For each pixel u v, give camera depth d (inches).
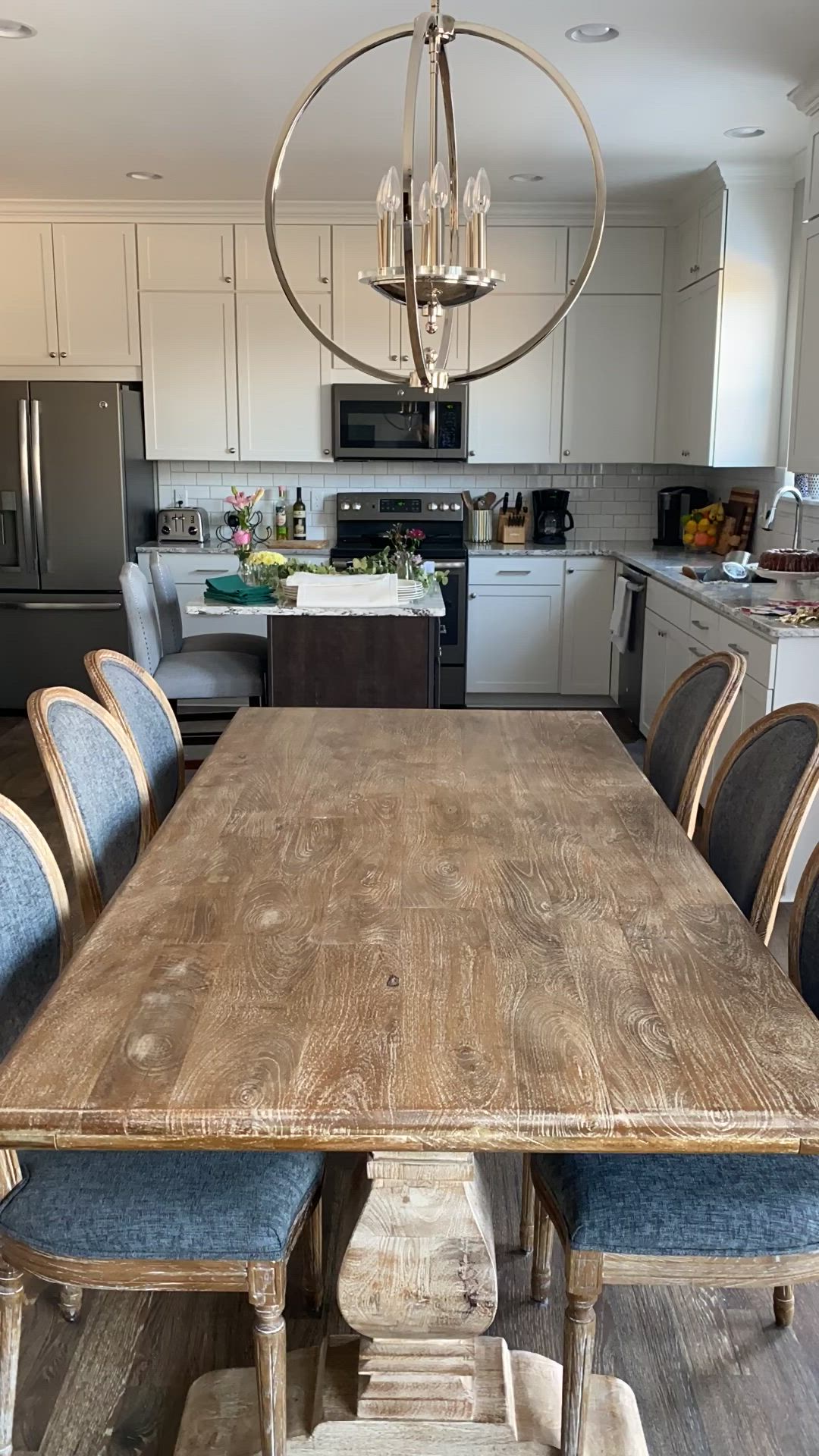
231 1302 81.4
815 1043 53.8
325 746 106.8
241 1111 48.2
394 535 198.4
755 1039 54.1
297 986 59.0
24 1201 60.1
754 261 205.9
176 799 111.5
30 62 150.1
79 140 189.5
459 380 76.3
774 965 61.8
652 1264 59.1
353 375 247.6
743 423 211.6
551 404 249.9
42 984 68.9
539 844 80.2
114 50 145.6
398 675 172.7
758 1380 74.3
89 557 242.1
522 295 245.0
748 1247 58.3
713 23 135.6
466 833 82.6
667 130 181.3
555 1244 88.0
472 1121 47.9
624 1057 52.3
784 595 172.4
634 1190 60.2
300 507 260.4
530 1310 80.2
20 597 243.6
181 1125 47.8
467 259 73.7
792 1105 48.8
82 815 83.1
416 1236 58.8
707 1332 78.7
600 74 153.3
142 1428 70.2
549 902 69.9
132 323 245.6
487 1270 59.1
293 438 251.1
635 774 98.1
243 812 86.9
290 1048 53.0
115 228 241.4
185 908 68.7
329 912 68.2
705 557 237.3
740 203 203.8
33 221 241.1
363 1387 66.2
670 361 245.4
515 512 258.4
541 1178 64.4
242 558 185.8
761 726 89.5
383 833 82.4
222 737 110.3
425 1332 60.9
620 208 238.8
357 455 250.5
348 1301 60.0
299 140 188.5
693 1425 70.6
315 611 167.3
